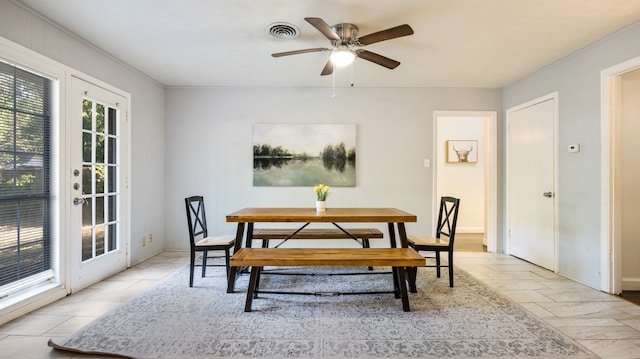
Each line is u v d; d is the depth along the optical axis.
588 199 2.89
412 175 4.22
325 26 2.04
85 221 2.84
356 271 3.32
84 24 2.49
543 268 3.46
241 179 4.22
